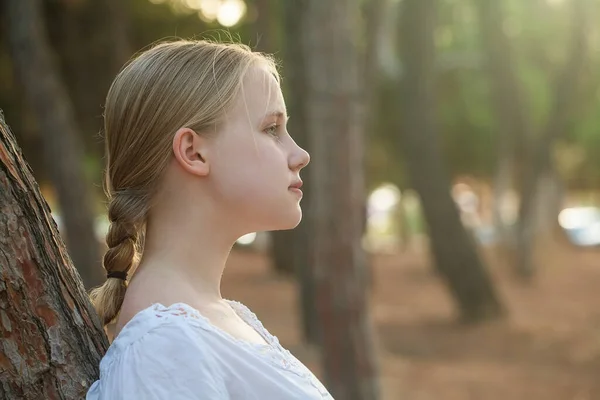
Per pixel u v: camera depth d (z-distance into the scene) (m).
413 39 11.80
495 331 10.99
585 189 31.05
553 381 8.47
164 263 1.46
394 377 8.34
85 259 9.80
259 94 1.48
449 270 11.66
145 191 1.49
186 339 1.27
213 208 1.47
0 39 14.23
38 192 1.50
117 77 1.52
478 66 16.61
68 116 10.01
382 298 13.98
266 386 1.33
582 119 21.20
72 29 14.41
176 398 1.23
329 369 5.47
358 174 5.54
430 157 11.74
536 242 17.64
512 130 16.56
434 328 11.26
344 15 5.45
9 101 15.88
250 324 1.69
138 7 16.25
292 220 1.50
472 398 7.66
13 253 1.42
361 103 5.56
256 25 13.38
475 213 36.31
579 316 12.14
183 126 1.44
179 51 1.48
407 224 28.66
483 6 15.58
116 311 1.56
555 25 19.19
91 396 1.44
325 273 5.48
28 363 1.43
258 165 1.46
